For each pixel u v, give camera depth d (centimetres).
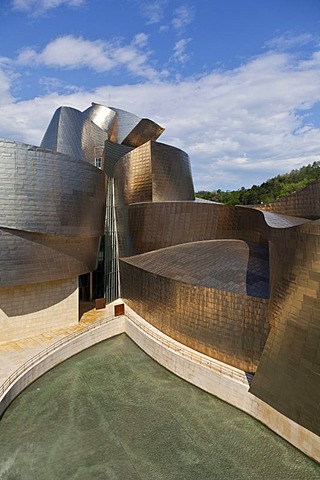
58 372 1708
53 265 1895
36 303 1997
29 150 1739
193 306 1664
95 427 1276
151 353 1852
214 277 1667
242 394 1337
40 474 1052
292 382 1087
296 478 1022
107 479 1033
